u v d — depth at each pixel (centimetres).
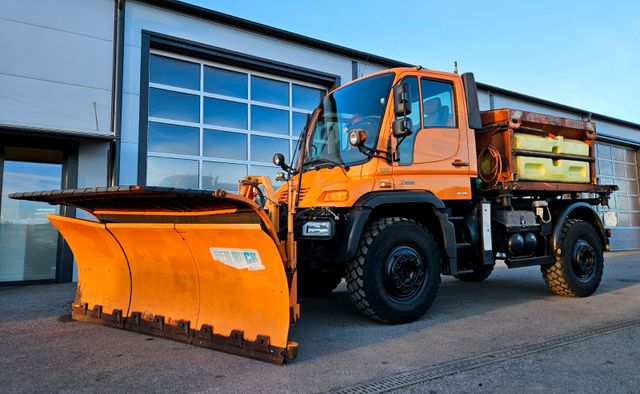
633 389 285
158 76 940
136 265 436
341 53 1169
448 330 439
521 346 383
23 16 773
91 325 459
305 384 294
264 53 1048
